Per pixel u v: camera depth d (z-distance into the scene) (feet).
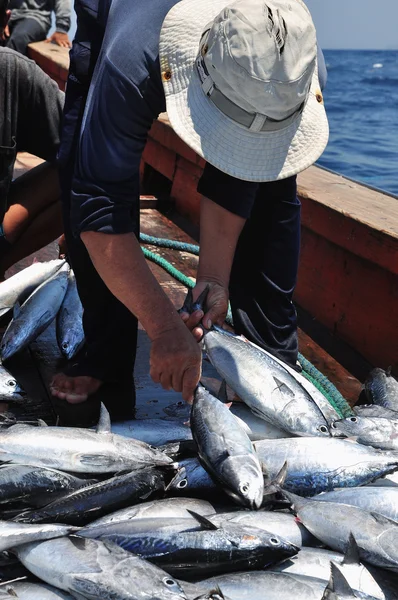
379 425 9.41
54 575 6.76
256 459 7.85
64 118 10.14
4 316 13.46
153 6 7.98
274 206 10.78
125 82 7.72
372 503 8.09
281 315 11.28
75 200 8.21
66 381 10.85
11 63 12.49
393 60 144.15
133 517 7.71
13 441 8.70
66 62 28.58
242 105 7.41
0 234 13.71
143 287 8.22
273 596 6.74
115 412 10.57
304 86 7.43
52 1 34.01
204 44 7.47
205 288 10.01
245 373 9.78
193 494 8.23
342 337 13.65
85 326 10.96
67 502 7.89
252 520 7.68
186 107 7.62
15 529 7.04
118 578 6.57
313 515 7.64
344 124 59.36
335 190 14.60
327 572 7.15
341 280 13.65
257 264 11.09
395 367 12.30
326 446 8.69
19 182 13.92
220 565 7.13
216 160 7.68
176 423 9.82
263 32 7.14
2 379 10.57
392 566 7.19
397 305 12.25
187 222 19.48
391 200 13.99
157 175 21.52
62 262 13.61
